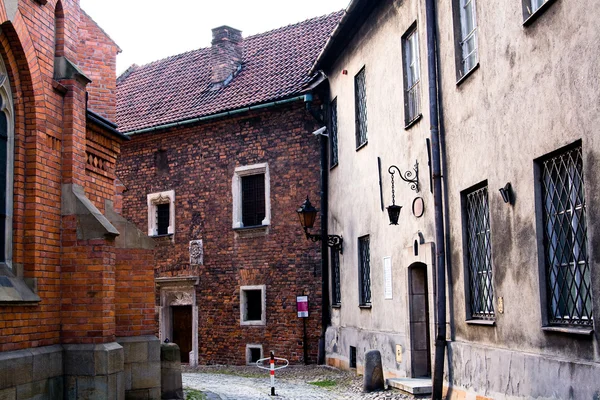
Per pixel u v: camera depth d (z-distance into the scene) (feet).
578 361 25.63
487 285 34.58
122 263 37.52
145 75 90.63
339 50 60.80
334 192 63.16
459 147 37.19
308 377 56.29
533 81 29.22
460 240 37.09
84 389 31.65
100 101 44.01
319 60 62.44
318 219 65.46
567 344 26.63
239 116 70.90
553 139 27.58
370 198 53.16
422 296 45.06
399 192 46.98
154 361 37.17
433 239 40.81
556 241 28.07
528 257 29.58
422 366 44.70
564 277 27.45
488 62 33.58
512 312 31.07
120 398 32.91
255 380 55.16
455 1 38.19
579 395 25.32
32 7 31.63
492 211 33.09
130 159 79.46
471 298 36.45
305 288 65.57
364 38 54.60
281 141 68.33
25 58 30.78
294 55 75.10
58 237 32.81
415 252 43.45
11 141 30.83
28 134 31.42
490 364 32.89
